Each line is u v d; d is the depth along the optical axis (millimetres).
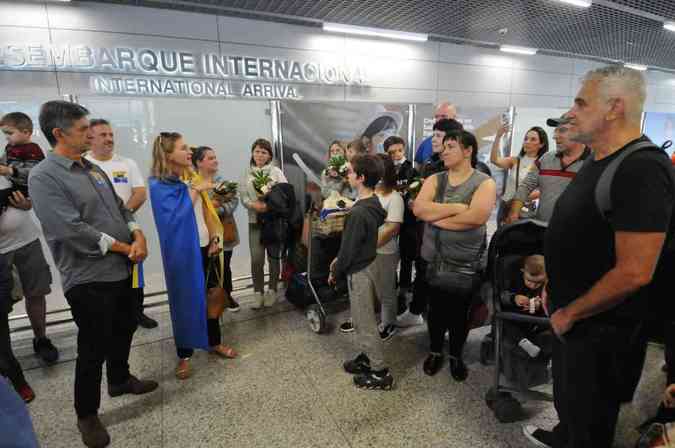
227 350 2402
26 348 2555
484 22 4457
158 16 3832
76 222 1506
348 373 2219
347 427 1785
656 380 2107
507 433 1733
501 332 1808
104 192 1688
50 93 3514
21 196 2186
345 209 2658
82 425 1667
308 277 2699
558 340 1206
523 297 1738
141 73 3832
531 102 6523
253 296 3377
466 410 1892
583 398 1122
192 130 3201
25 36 3361
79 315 1607
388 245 2432
